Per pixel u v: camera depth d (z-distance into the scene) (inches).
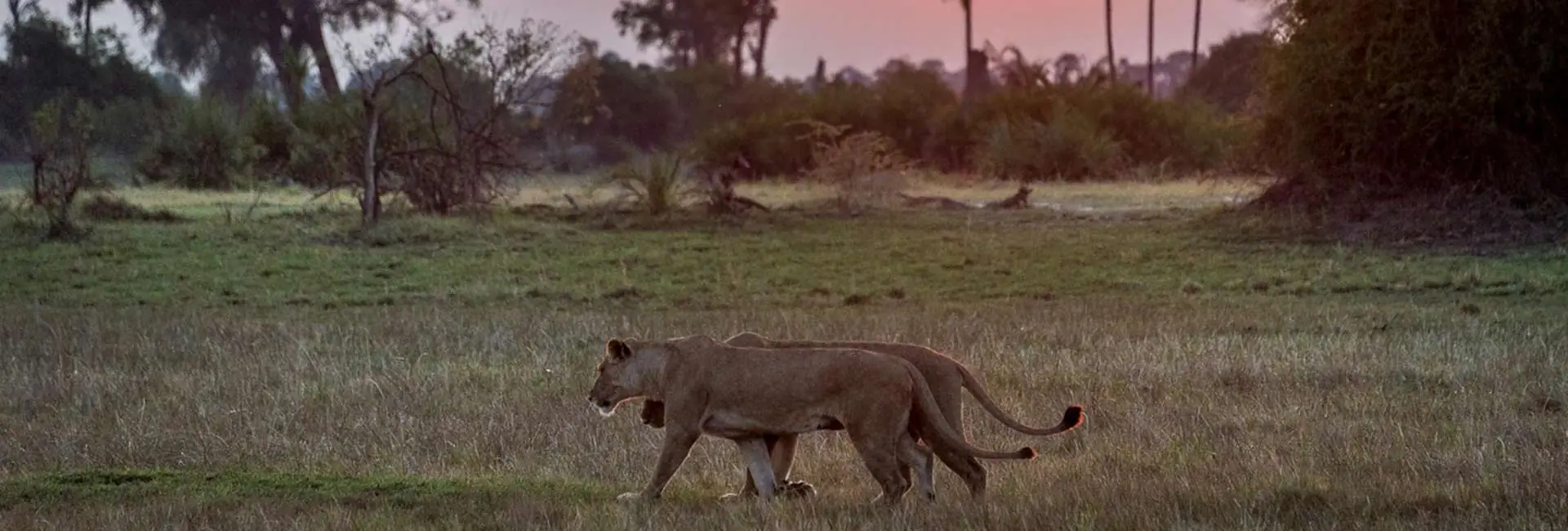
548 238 1021.8
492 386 505.4
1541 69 944.9
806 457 391.2
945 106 2066.9
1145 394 477.4
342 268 892.6
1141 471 362.0
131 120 1736.0
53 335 637.3
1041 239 1000.2
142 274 864.9
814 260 927.7
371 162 1070.4
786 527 295.4
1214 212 1085.8
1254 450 382.6
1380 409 438.6
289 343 604.7
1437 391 470.6
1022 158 1675.7
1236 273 843.4
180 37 2463.1
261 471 370.6
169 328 659.4
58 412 464.4
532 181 1610.5
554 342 606.2
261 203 1266.0
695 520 308.3
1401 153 1006.4
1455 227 933.2
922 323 659.4
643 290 823.7
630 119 2357.3
